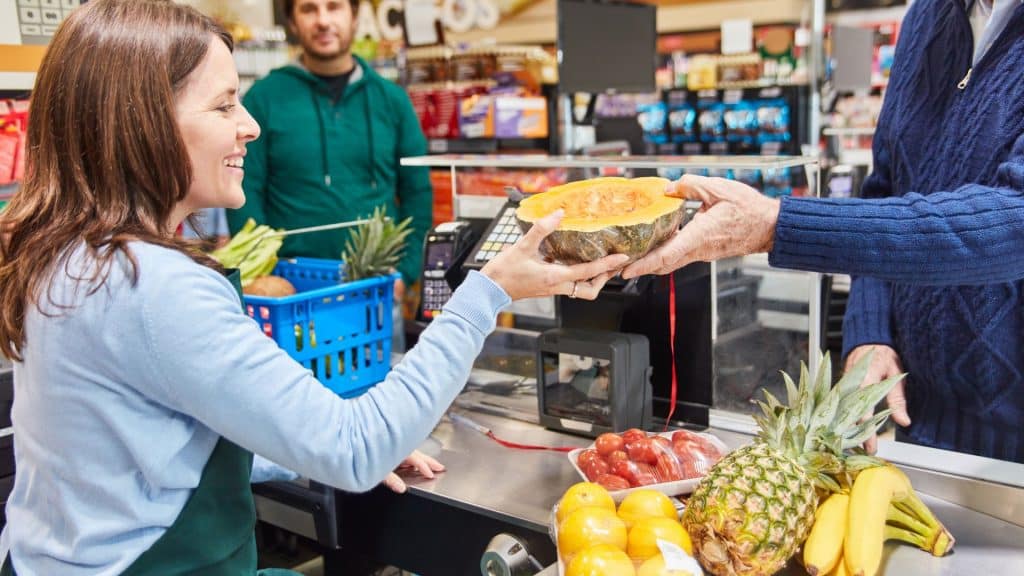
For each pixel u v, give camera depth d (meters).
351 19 3.36
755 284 1.84
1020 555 1.29
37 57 2.43
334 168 3.38
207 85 1.21
